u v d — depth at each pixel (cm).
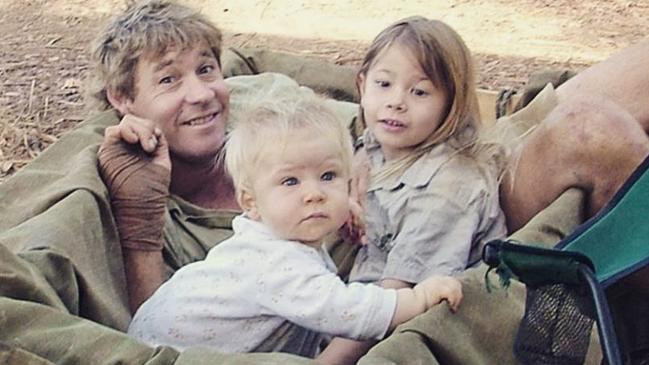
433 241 177
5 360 133
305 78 260
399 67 181
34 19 433
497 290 145
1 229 176
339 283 151
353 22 437
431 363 136
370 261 185
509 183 188
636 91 216
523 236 162
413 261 177
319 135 155
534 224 167
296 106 158
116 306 168
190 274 159
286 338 157
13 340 137
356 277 185
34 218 168
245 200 159
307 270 152
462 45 183
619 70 219
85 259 165
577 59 395
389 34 185
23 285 145
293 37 415
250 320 154
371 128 187
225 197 206
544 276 133
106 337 137
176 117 196
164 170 182
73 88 348
